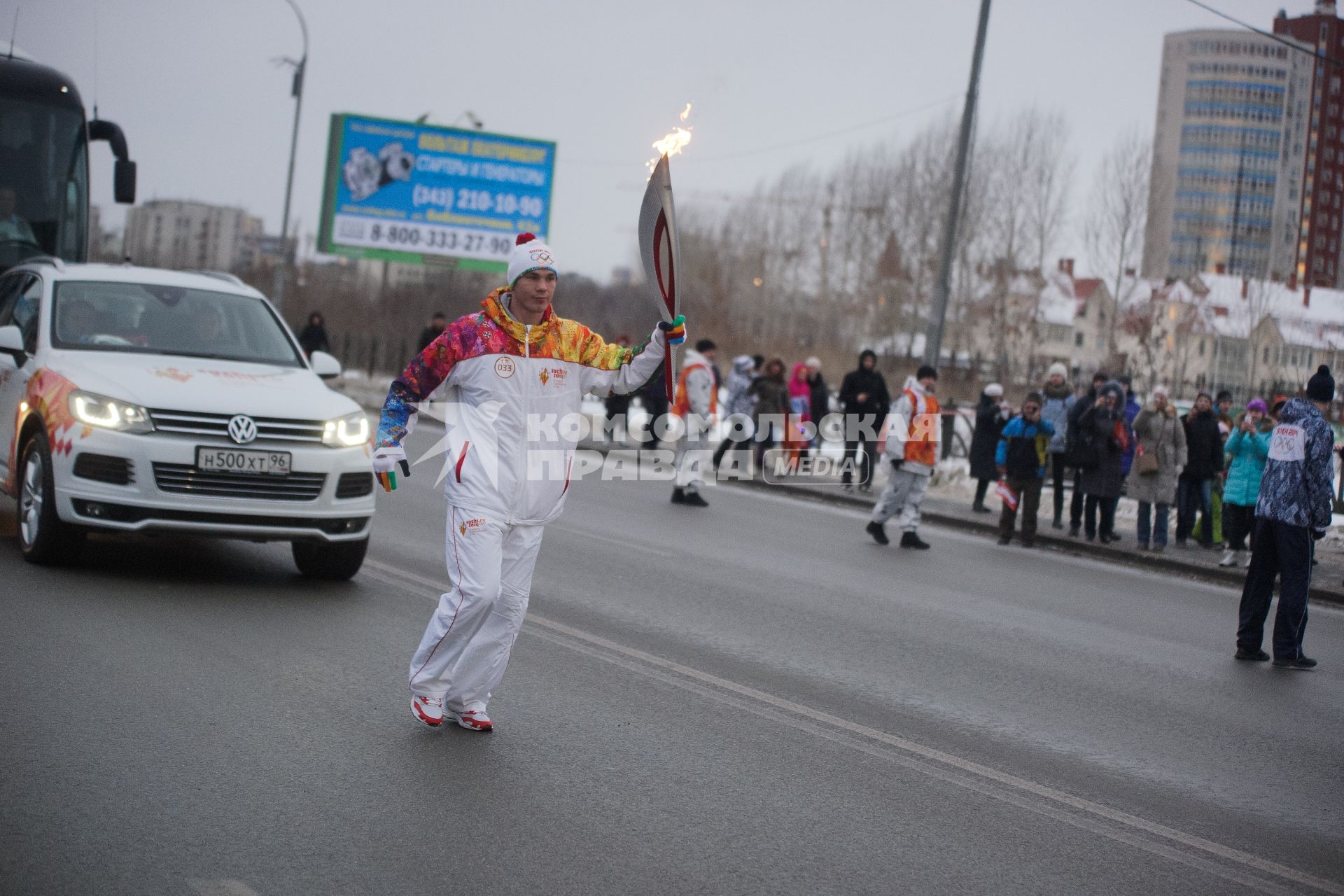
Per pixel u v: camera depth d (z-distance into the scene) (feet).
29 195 47.83
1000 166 190.08
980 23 64.23
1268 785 19.40
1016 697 23.62
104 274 31.35
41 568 27.04
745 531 46.01
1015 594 36.65
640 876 13.55
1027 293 199.93
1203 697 25.25
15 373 29.35
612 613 28.07
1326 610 40.09
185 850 13.30
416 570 30.63
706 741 18.83
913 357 200.95
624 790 16.34
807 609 30.89
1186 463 50.21
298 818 14.43
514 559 18.07
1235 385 186.50
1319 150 415.03
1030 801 17.40
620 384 18.39
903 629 29.48
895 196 218.79
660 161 17.94
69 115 48.78
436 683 18.22
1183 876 15.05
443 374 17.69
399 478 50.42
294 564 30.37
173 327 30.19
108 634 22.02
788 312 253.24
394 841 13.96
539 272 17.46
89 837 13.47
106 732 16.97
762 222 257.75
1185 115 414.41
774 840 14.98
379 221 127.75
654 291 18.16
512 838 14.34
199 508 25.82
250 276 224.94
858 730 20.20
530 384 17.72
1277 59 407.23
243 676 20.15
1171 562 45.96
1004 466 49.60
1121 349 270.05
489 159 130.41
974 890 13.98
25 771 15.26
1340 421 80.79
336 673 20.76
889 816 16.21
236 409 26.23
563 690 21.13
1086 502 50.16
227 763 16.11
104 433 25.64
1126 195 176.24
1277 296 156.46
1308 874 15.58
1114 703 23.95
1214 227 407.85
